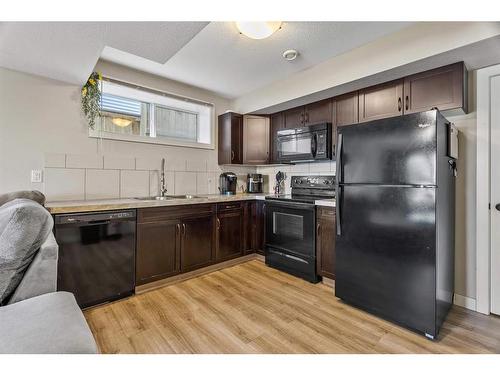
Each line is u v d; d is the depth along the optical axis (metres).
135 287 2.35
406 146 1.79
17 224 1.08
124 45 1.84
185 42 1.82
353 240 2.10
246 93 3.64
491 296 2.07
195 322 1.90
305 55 2.53
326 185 3.16
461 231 2.23
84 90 2.56
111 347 1.60
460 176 2.23
